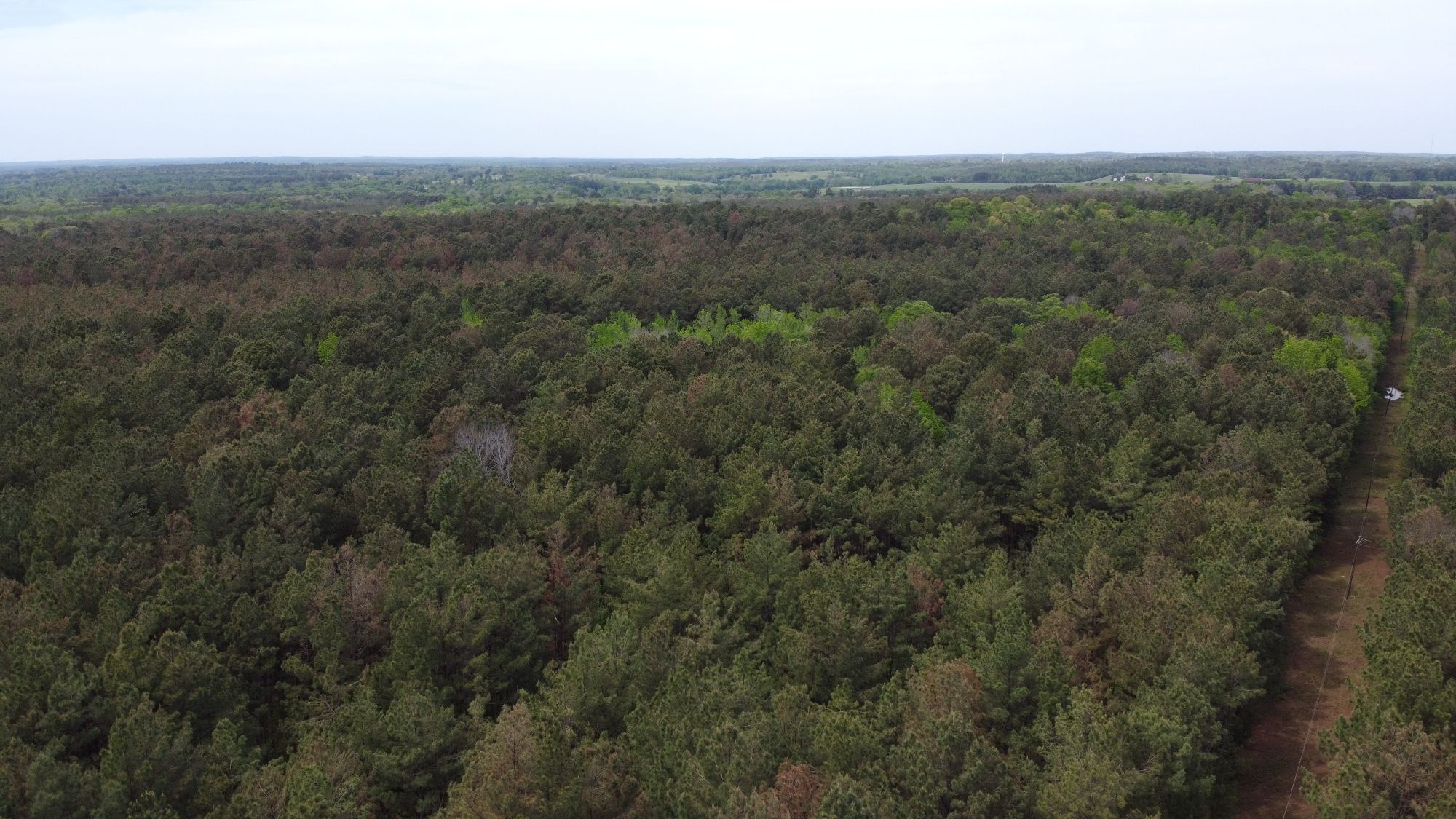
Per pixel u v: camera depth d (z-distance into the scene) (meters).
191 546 49.31
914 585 45.31
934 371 78.69
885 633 42.94
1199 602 39.03
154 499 53.75
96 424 61.25
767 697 37.97
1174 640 36.97
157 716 35.44
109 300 97.06
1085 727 31.78
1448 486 51.69
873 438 62.44
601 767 31.19
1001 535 57.50
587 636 40.69
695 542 50.16
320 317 91.75
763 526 50.97
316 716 40.03
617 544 51.41
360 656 43.66
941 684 34.72
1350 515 65.62
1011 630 35.97
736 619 45.69
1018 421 65.56
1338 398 67.38
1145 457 56.91
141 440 59.22
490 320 89.50
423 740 35.84
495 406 66.06
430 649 40.41
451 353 81.75
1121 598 40.22
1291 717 42.59
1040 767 33.53
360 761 35.84
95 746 37.19
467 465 54.03
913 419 64.81
